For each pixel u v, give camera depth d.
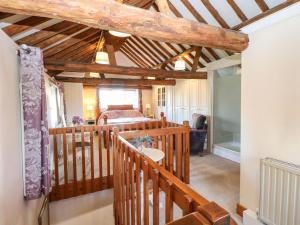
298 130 1.82
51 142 3.94
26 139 1.91
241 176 2.47
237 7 3.12
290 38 1.84
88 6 1.46
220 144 5.36
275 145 2.03
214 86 5.47
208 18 3.75
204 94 5.82
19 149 1.89
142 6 3.58
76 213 2.67
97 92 9.02
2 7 1.29
